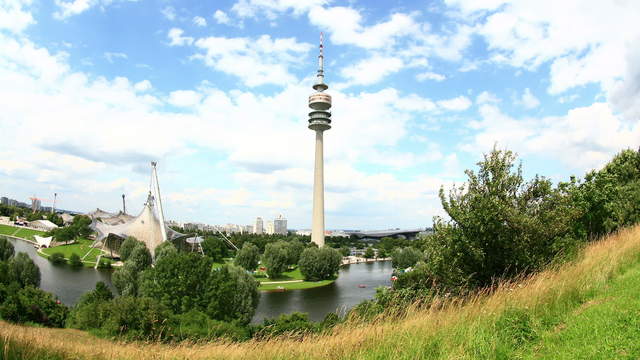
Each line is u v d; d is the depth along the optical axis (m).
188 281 52.47
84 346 10.62
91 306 37.81
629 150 34.72
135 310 32.09
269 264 113.88
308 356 9.35
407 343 8.80
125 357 10.33
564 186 19.70
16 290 47.00
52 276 99.31
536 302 9.83
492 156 19.33
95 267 117.00
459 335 8.91
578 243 18.25
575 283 10.96
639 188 27.75
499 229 17.50
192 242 170.25
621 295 10.09
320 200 192.12
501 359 7.79
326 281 111.62
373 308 12.45
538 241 17.88
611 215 23.44
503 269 17.89
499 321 9.17
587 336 8.05
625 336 7.68
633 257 14.11
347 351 9.03
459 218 18.53
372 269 146.38
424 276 20.59
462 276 18.12
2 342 8.53
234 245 182.12
